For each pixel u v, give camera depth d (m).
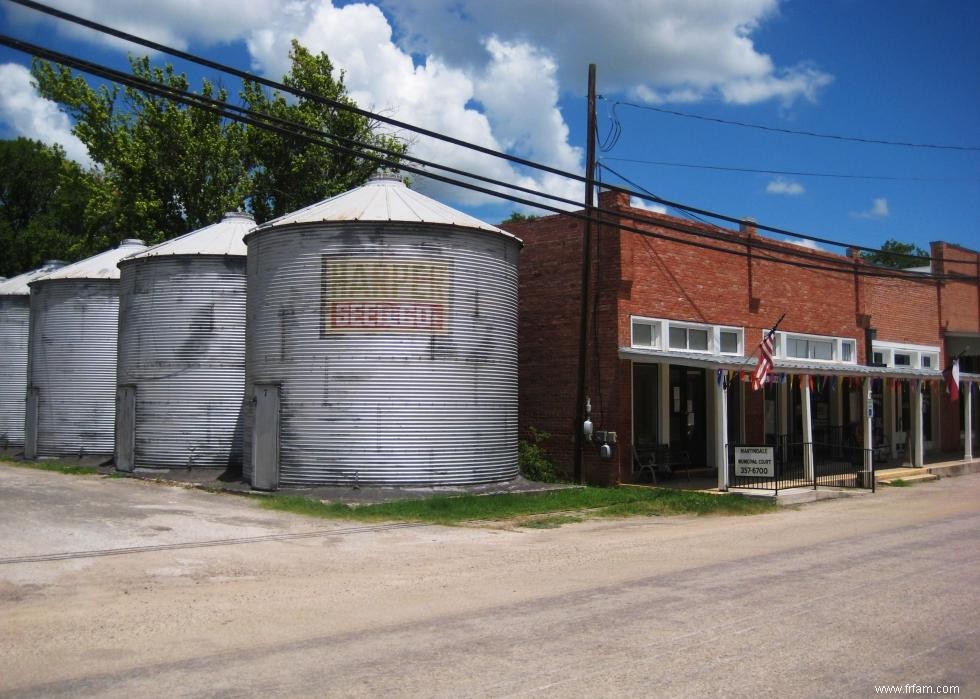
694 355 21.89
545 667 6.77
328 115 37.97
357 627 8.24
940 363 33.09
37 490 19.17
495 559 12.13
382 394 18.28
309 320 18.59
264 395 19.14
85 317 27.30
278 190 38.84
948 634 7.68
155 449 22.89
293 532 14.27
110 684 6.50
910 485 23.48
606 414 21.56
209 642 7.75
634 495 19.17
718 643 7.40
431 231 18.81
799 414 27.31
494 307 19.86
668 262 22.83
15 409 32.31
